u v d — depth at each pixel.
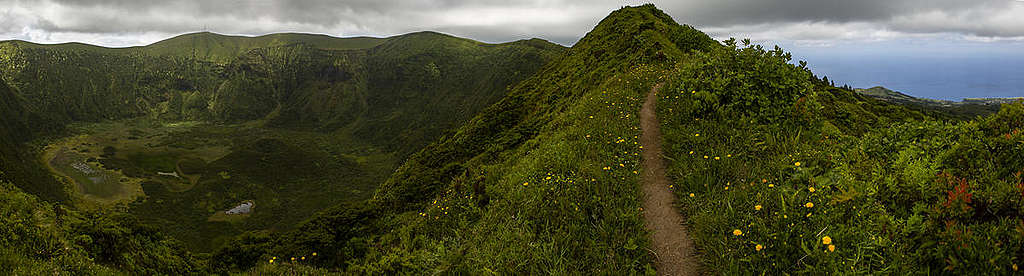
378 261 8.46
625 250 5.26
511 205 7.42
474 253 6.33
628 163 7.78
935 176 4.52
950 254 3.62
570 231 5.78
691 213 5.89
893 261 3.81
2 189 11.44
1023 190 3.68
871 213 4.47
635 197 6.57
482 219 7.90
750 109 8.66
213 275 12.91
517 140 20.00
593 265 5.10
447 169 21.66
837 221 4.53
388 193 21.19
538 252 5.54
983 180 4.23
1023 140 4.22
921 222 4.06
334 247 14.43
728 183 6.08
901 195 4.56
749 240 4.70
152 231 12.65
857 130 10.46
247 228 147.62
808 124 8.00
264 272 10.55
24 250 7.71
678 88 10.80
